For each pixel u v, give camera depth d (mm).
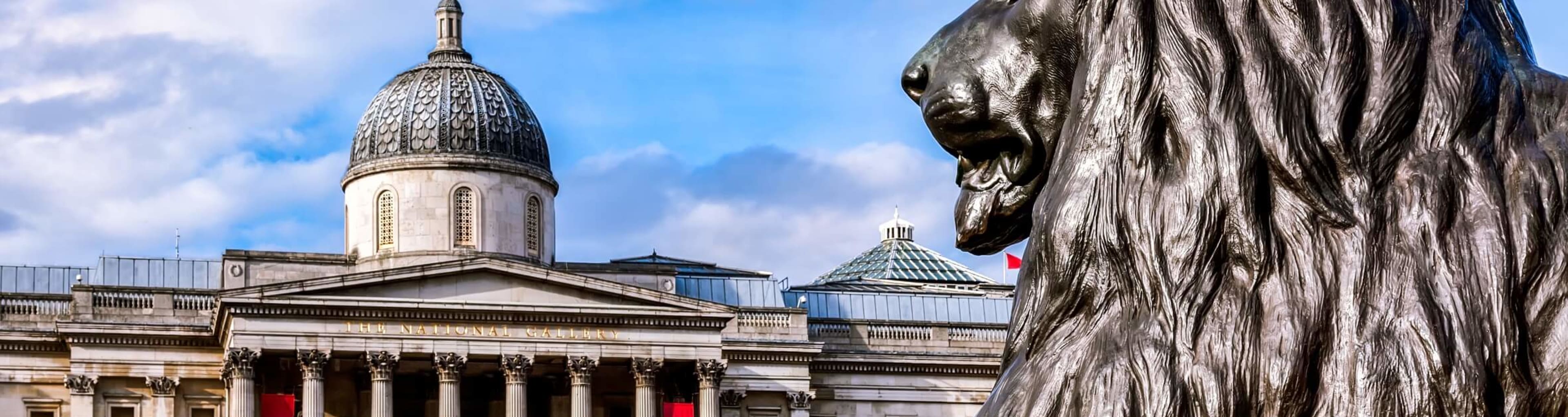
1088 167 5879
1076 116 6023
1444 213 5516
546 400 97625
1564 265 5441
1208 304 5594
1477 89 5609
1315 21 5699
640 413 91500
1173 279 5629
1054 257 5906
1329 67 5641
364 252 97625
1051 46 6285
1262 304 5570
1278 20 5734
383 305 89188
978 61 6453
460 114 98812
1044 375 5828
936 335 106812
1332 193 5602
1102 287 5824
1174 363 5582
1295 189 5594
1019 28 6367
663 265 100875
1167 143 5762
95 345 93188
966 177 6742
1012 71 6375
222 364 94500
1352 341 5477
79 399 92688
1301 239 5582
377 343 89062
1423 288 5457
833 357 104562
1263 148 5625
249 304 87750
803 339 102000
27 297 96000
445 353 89750
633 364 91812
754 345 100875
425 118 98562
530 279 91188
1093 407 5637
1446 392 5355
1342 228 5562
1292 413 5469
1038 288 5996
